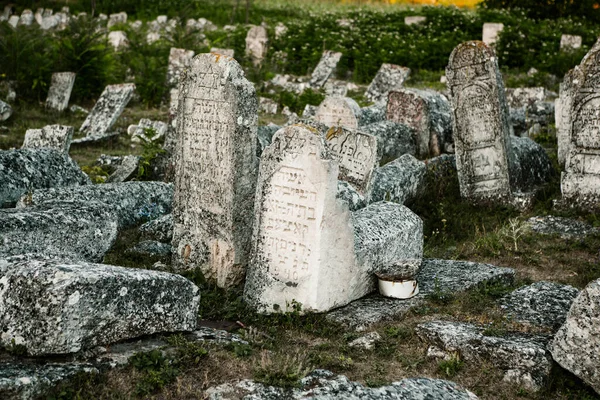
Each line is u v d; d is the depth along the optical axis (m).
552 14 28.97
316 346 5.70
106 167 11.84
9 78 17.50
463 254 8.53
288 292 6.22
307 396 4.70
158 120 16.36
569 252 8.50
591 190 9.79
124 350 5.05
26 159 9.12
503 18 26.14
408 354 5.65
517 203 10.43
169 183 9.95
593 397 5.04
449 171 11.83
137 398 4.66
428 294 6.71
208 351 5.25
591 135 9.70
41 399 4.41
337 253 6.23
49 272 4.78
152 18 32.09
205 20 30.36
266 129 12.23
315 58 24.55
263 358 5.12
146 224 8.65
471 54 10.41
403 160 10.95
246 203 7.11
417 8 32.50
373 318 6.14
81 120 16.33
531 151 11.80
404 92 13.91
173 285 5.37
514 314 6.18
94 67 18.16
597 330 4.98
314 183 6.02
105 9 33.44
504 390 5.15
